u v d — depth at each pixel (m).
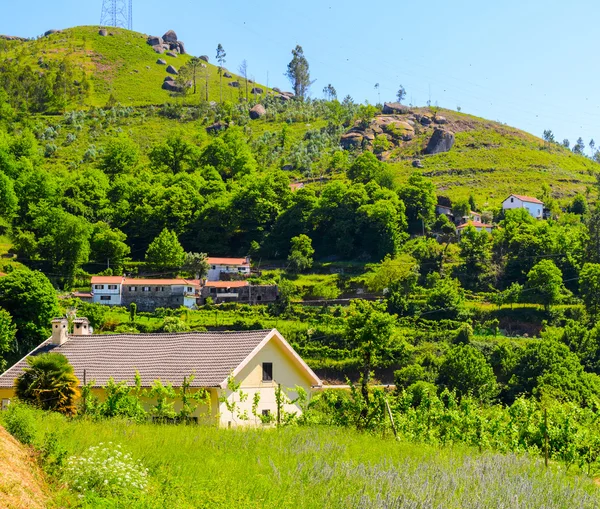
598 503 25.41
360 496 22.81
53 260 131.88
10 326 78.00
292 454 29.50
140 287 123.38
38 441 25.23
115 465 22.73
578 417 40.88
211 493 22.08
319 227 154.25
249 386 43.94
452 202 172.12
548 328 107.06
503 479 27.20
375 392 41.44
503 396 79.88
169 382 41.81
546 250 135.75
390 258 139.25
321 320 112.62
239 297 126.25
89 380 44.38
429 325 111.25
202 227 155.25
